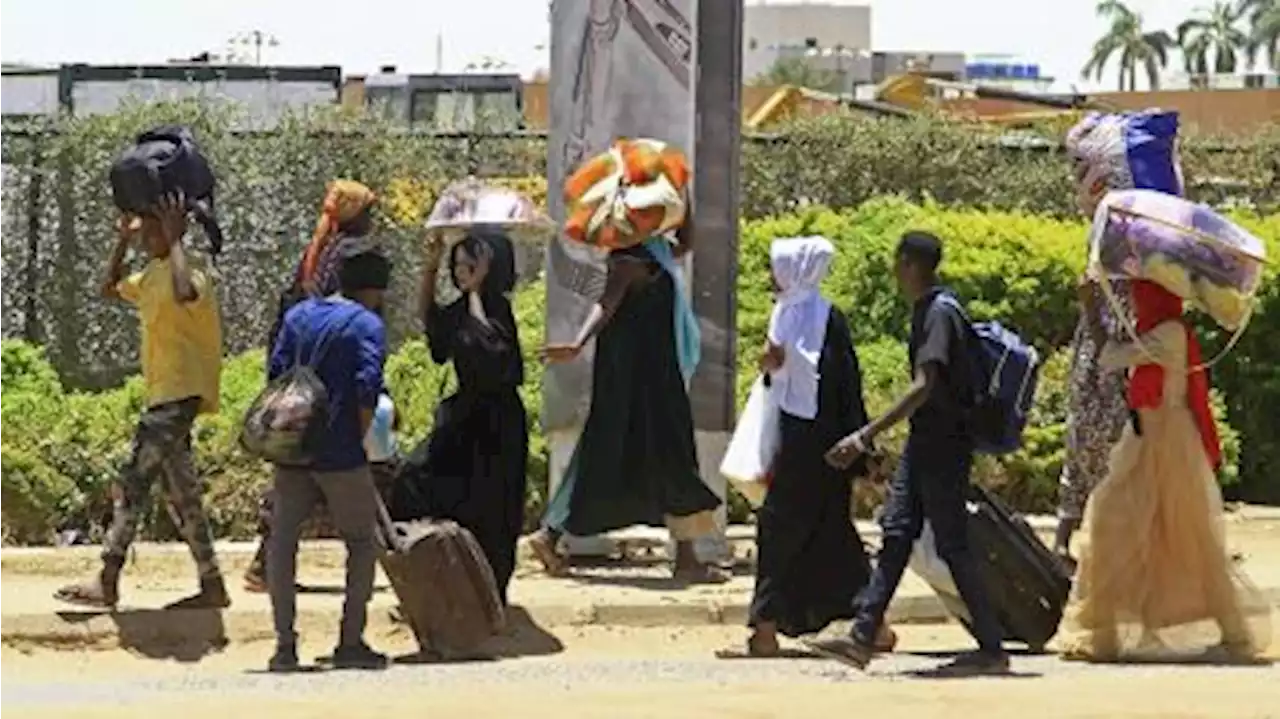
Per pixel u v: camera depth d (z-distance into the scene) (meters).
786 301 34.75
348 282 33.91
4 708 29.95
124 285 35.91
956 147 68.38
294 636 34.09
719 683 32.56
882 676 33.44
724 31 41.25
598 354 38.94
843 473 34.66
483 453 35.88
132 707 29.83
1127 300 35.72
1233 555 40.38
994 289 53.16
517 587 39.34
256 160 63.25
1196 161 70.06
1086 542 35.56
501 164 64.94
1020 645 36.53
